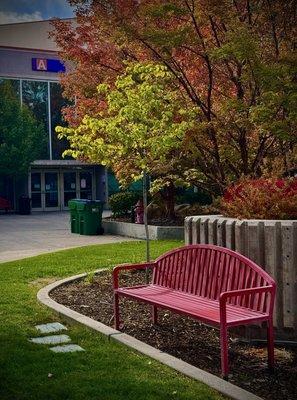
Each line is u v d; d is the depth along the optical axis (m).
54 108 38.12
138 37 10.78
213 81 11.46
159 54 11.22
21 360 5.37
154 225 18.47
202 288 6.34
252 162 11.31
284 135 9.59
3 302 7.91
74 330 6.46
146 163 9.35
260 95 10.27
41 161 37.31
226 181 10.98
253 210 6.60
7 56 36.69
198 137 10.84
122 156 9.65
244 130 10.77
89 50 14.07
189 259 6.59
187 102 11.18
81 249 14.33
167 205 19.72
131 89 9.60
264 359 5.68
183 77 11.44
